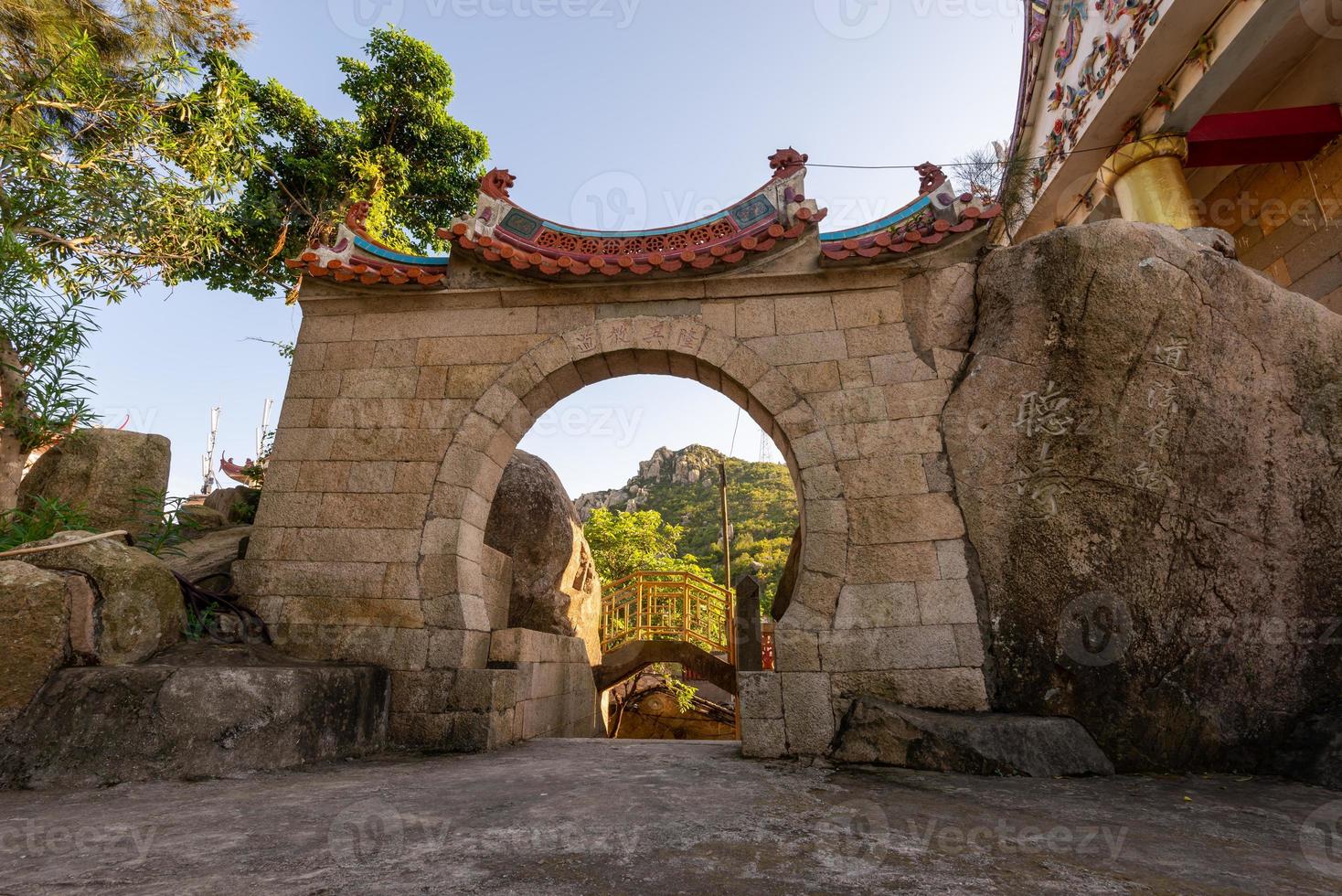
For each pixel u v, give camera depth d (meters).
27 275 6.61
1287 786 4.08
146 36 9.05
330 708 4.84
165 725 4.11
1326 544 4.82
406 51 13.63
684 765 4.64
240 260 12.33
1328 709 4.48
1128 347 5.26
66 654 4.27
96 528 6.57
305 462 6.38
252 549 6.10
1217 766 4.55
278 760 4.39
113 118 8.33
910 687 5.16
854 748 4.84
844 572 5.59
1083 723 4.77
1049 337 5.57
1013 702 4.98
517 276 6.86
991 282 6.02
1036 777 4.32
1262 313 5.20
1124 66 8.52
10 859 2.42
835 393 6.17
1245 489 4.95
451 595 5.84
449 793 3.63
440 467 6.29
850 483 5.84
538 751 5.41
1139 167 8.62
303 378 6.72
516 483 10.92
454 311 6.93
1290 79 8.31
